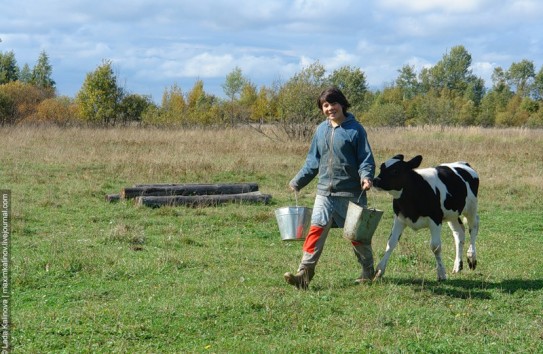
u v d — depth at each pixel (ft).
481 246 33.78
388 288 24.21
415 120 194.80
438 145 90.94
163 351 17.97
